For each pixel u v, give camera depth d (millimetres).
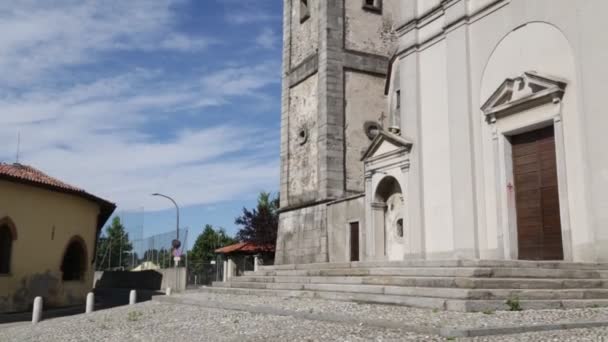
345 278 13117
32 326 15594
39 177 26312
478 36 16844
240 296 15258
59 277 26281
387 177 20781
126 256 51844
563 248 13602
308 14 28812
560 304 9797
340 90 26547
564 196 13703
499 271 10617
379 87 27672
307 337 8297
